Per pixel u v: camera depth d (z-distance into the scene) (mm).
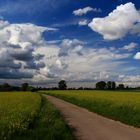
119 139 13172
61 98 66812
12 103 30656
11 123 13133
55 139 11578
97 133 15062
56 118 20172
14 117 16047
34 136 11438
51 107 30922
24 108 23500
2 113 19000
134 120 20031
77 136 14055
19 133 11641
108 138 13445
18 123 13188
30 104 29609
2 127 12312
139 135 14422
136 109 25281
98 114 27484
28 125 14359
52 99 62406
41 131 12719
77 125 18578
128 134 14758
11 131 11398
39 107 27750
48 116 20547
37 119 18172
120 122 20703
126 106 28719
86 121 21109
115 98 44375
